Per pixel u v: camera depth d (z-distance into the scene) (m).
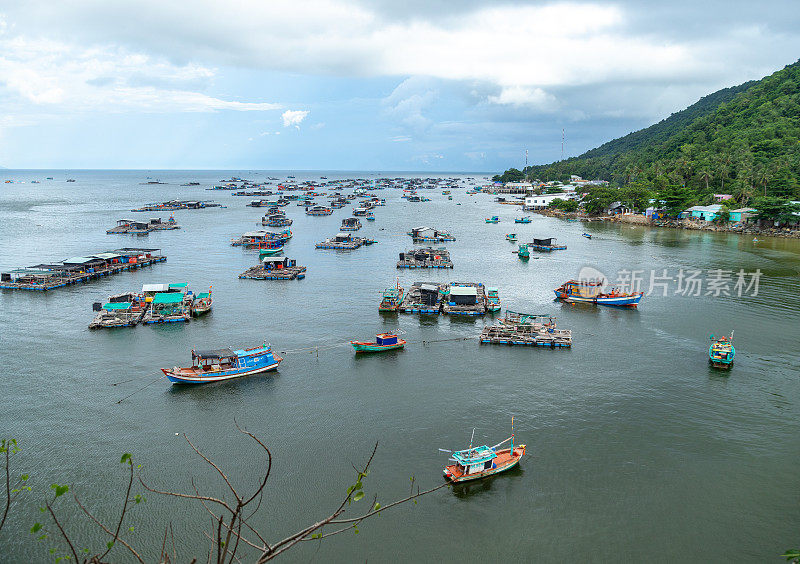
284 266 147.88
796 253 173.38
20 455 58.84
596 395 74.00
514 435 63.84
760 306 114.75
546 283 138.62
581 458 59.62
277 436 63.38
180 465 57.66
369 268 155.75
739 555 46.69
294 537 13.55
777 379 78.81
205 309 108.44
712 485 55.31
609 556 46.47
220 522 13.85
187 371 77.75
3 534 47.69
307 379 78.75
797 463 58.88
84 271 138.88
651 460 59.31
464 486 54.88
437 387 76.25
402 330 100.38
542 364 84.69
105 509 50.97
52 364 82.88
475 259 171.75
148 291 113.25
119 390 74.56
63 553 45.84
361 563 45.41
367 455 59.62
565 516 51.03
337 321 105.06
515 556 46.38
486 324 104.62
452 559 45.94
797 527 49.81
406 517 50.56
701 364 84.56
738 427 65.88
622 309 114.38
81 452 59.75
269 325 102.25
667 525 50.00
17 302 116.06
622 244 197.38
